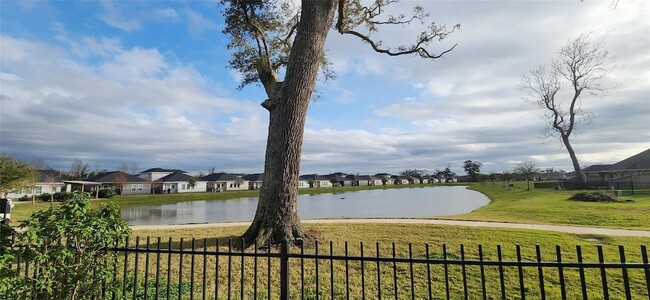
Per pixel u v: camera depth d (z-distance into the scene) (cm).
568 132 4834
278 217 959
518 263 344
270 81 1193
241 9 1273
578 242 969
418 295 582
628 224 1361
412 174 14738
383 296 577
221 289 610
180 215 2988
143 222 2388
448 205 3609
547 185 5409
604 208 1895
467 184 11431
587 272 676
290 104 988
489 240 999
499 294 583
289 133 984
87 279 394
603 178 5944
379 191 8238
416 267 721
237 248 922
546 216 1678
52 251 375
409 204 3897
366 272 699
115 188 6962
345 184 12144
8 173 3069
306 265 743
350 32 1447
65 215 379
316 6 997
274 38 1387
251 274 696
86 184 6762
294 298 563
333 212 2983
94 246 399
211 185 8794
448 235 1078
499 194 4806
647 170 5269
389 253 865
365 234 1105
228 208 3881
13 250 369
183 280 650
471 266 721
